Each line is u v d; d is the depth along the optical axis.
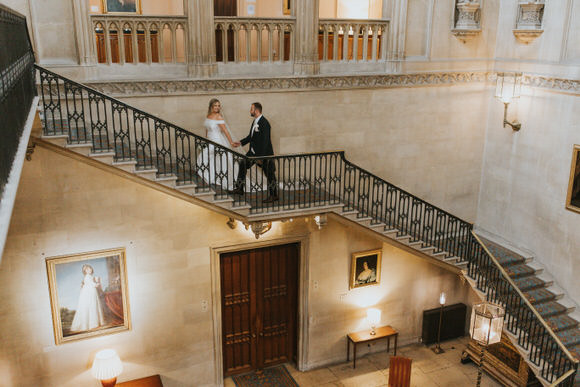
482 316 7.24
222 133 8.80
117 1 10.59
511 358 10.03
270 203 8.74
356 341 10.68
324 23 9.42
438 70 10.41
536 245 10.54
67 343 8.52
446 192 11.37
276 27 9.18
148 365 9.25
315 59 9.38
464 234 11.38
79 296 8.41
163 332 9.23
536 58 10.09
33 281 8.06
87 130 8.17
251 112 8.72
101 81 8.05
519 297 9.84
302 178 9.97
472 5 10.10
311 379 10.45
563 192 9.77
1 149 3.62
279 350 10.87
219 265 9.49
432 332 11.70
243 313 10.26
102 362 8.20
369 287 10.98
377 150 10.39
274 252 10.17
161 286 9.00
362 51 10.46
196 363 9.66
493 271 10.30
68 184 7.91
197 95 8.73
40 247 7.99
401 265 11.20
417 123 10.60
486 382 10.44
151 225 8.65
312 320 10.58
